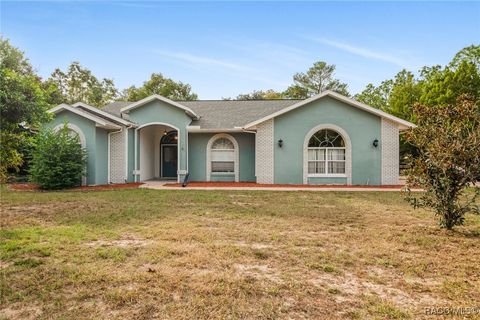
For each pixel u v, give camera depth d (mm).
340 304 3072
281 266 4113
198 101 21703
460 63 24391
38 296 3205
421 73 30875
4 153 6672
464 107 6020
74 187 14000
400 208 8617
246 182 16781
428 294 3314
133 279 3607
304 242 5215
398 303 3104
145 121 16938
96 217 7180
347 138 15266
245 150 17406
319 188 13805
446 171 6008
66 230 5902
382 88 37250
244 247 4895
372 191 12766
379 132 15211
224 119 17938
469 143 5816
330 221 6906
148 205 8906
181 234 5645
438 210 6203
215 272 3869
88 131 14750
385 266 4129
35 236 5453
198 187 14219
